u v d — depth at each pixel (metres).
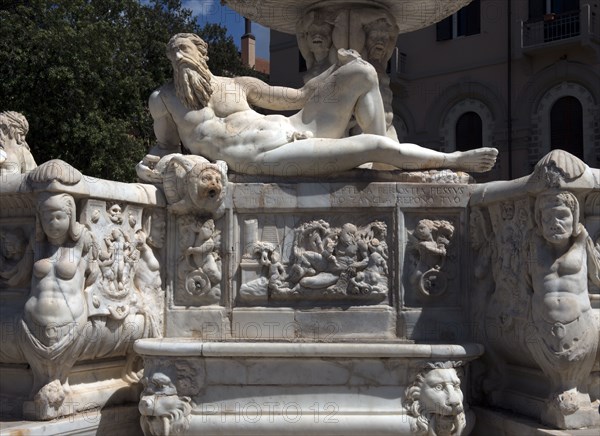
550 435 4.07
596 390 4.39
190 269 5.27
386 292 5.20
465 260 5.20
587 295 4.26
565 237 4.21
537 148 23.03
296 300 5.25
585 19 21.81
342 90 5.69
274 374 4.48
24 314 4.42
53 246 4.50
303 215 5.29
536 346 4.29
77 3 16.22
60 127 15.47
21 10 15.84
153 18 21.72
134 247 5.06
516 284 4.56
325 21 6.53
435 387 4.39
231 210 5.27
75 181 4.49
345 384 4.46
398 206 5.21
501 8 23.31
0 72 15.20
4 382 4.72
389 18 6.57
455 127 24.11
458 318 5.16
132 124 18.16
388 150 5.31
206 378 4.50
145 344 4.57
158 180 5.38
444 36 24.06
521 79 23.17
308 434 4.40
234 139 5.46
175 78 5.64
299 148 5.34
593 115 22.27
